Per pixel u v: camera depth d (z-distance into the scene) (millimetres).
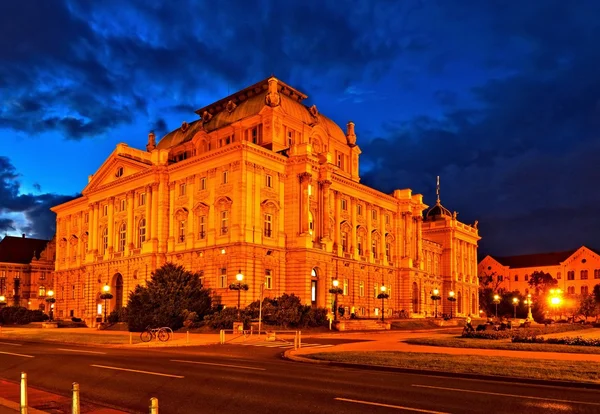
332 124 88000
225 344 39906
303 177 69625
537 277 144250
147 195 74875
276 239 67750
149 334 44812
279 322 56094
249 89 81250
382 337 48000
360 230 83875
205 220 68562
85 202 95438
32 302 116562
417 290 95625
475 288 125750
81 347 38375
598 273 143500
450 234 115938
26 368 24031
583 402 15617
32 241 123875
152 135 97500
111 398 16656
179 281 59875
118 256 79312
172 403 15680
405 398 16141
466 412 14180
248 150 65500
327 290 70938
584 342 34906
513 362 24578
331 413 14188
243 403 15547
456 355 28281
